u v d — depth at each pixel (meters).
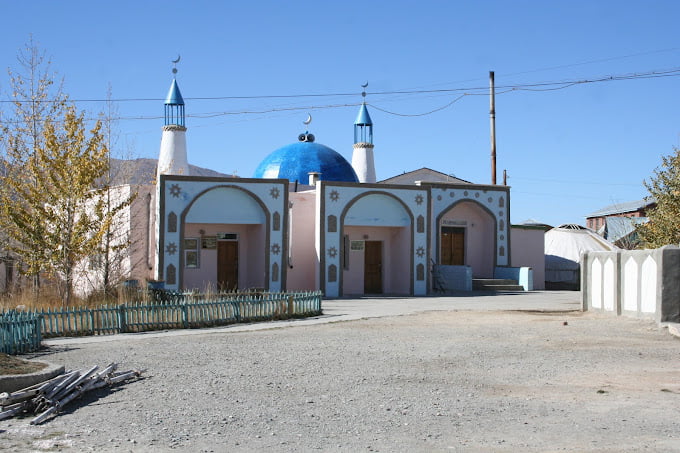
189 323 18.69
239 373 11.38
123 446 7.42
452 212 36.31
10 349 13.52
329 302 27.06
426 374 11.37
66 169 22.66
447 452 7.21
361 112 45.06
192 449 7.32
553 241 43.88
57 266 22.73
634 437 7.72
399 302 27.05
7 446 7.48
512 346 14.41
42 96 26.86
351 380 10.85
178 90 39.47
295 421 8.45
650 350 13.93
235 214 29.02
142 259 28.45
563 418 8.56
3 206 22.88
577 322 18.80
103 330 17.30
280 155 37.16
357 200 30.88
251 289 29.00
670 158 23.89
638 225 24.41
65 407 9.27
